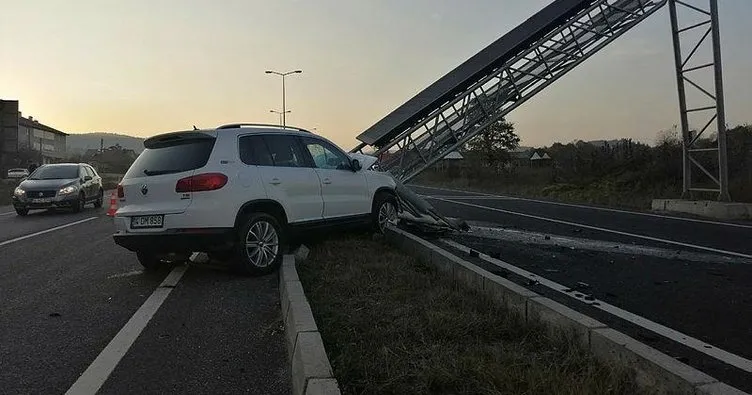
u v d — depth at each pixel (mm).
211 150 6656
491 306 4863
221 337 4574
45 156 79312
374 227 9219
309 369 3148
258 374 3812
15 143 53781
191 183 6410
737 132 23016
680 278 6668
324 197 8008
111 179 47469
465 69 14906
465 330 4250
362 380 3359
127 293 6055
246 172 6820
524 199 23750
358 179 8828
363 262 6992
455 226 10727
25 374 3809
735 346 4199
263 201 6957
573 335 3836
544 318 4191
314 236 8688
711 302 5520
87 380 3703
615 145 30312
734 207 14281
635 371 3221
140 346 4355
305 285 5746
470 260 7684
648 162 25172
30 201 16078
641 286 6238
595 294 5848
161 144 7121
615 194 22922
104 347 4340
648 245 9430
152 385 3629
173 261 7969
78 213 16938
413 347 3928
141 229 6621
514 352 3787
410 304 5055
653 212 16312
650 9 16297
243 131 7129
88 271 7297
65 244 9906
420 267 6785
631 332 4500
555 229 11859
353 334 4188
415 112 13805
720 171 15258
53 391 3537
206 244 6441
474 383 3332
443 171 55625
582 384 3164
